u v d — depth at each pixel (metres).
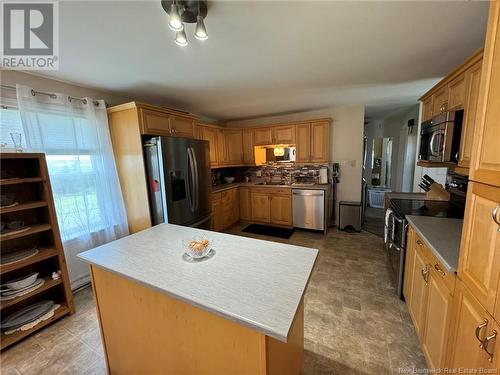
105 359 1.49
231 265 1.23
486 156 0.89
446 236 1.52
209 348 1.01
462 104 1.68
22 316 1.90
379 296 2.24
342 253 3.26
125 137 2.64
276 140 4.46
